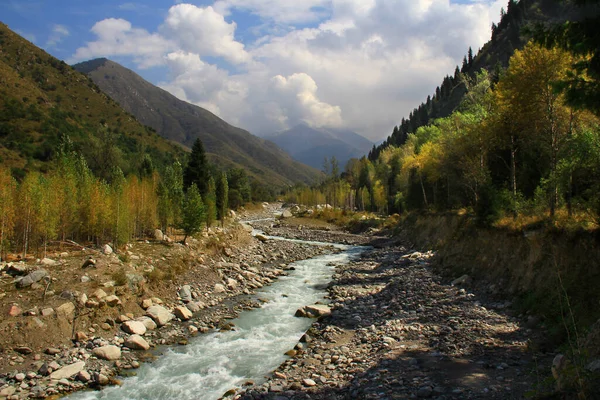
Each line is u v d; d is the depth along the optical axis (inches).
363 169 5221.5
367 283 1165.7
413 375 472.7
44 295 716.7
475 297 837.2
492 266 933.2
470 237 1135.6
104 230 1280.8
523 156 1334.9
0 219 957.2
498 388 404.2
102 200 1249.4
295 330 781.9
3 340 605.6
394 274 1245.7
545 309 634.2
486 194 1111.0
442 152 1720.0
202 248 1465.3
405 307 834.2
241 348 688.4
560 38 446.6
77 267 895.1
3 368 563.8
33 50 7490.2
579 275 633.0
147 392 534.6
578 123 888.3
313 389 481.4
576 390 302.7
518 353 510.3
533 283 740.0
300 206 5231.3
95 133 5290.4
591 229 671.1
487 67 5964.6
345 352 608.1
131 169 3243.1
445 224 1727.4
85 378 559.5
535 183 1298.0
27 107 4731.8
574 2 438.9
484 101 1389.0
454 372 466.9
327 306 934.4
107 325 723.4
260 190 7263.8
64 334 663.8
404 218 2516.0
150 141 7066.9
